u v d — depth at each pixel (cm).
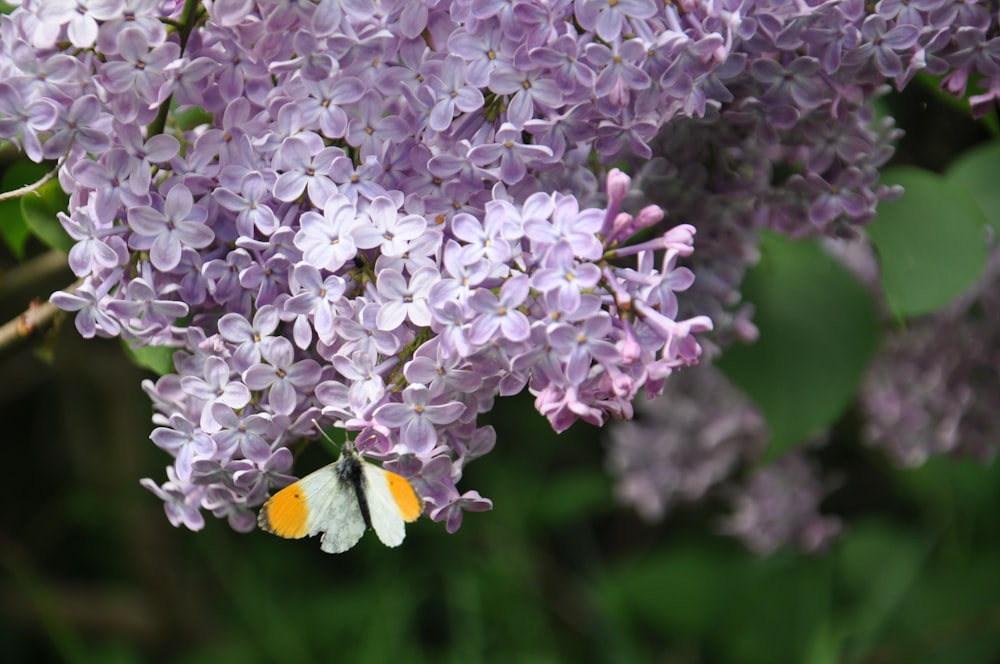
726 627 112
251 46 60
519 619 109
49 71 58
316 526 61
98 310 60
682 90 60
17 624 122
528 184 60
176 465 61
